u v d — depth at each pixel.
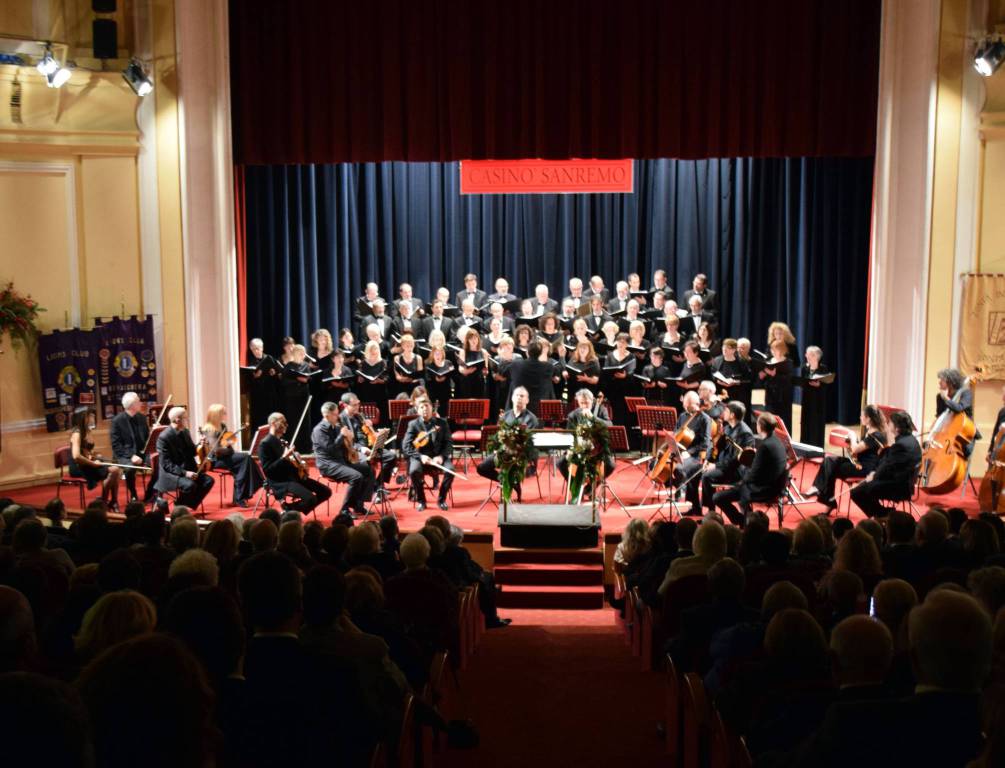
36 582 5.02
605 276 17.88
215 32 13.26
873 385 13.45
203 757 2.08
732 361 14.23
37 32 12.86
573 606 10.19
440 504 12.09
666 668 5.59
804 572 6.53
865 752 2.77
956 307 13.01
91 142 13.17
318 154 13.52
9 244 12.83
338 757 3.29
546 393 14.27
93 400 13.34
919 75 12.77
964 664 2.73
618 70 13.25
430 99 13.35
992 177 12.82
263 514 7.69
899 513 7.07
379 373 14.52
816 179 16.08
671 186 17.41
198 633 3.10
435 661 5.30
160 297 13.56
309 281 16.66
